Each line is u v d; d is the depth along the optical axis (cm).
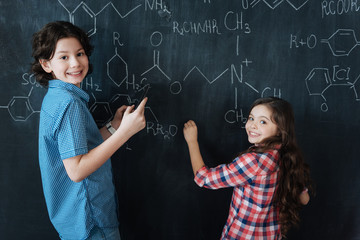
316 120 131
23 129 121
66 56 84
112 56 117
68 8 113
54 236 129
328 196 139
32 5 112
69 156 77
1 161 123
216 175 98
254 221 97
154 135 125
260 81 125
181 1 116
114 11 114
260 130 97
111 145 80
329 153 135
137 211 131
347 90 131
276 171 96
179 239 135
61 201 92
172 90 122
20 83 117
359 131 135
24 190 126
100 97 120
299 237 141
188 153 128
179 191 131
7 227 128
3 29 113
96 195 92
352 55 128
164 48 119
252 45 122
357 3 125
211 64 121
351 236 143
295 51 125
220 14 119
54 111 78
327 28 125
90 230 91
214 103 125
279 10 121
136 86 120
